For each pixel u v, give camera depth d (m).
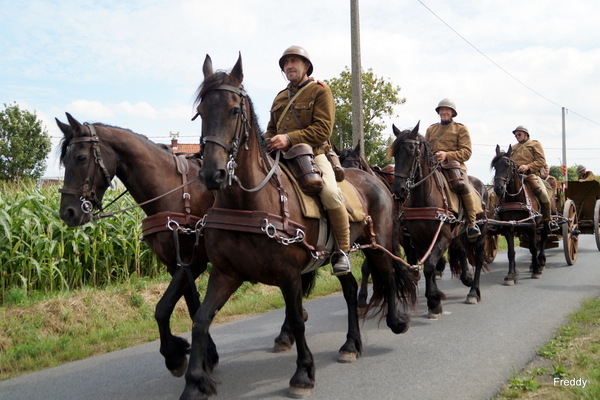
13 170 26.94
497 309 6.82
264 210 3.71
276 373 4.63
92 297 6.95
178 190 4.60
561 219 10.47
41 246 7.36
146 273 8.73
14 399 4.20
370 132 20.59
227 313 7.16
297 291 3.87
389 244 5.49
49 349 5.48
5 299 6.89
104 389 4.36
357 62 11.76
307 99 4.41
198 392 3.44
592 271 9.74
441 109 7.91
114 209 8.39
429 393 4.00
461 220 7.09
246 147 3.61
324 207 4.25
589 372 4.05
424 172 6.57
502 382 4.16
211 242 3.72
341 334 5.90
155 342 5.83
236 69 3.50
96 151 4.27
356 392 4.07
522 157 10.41
